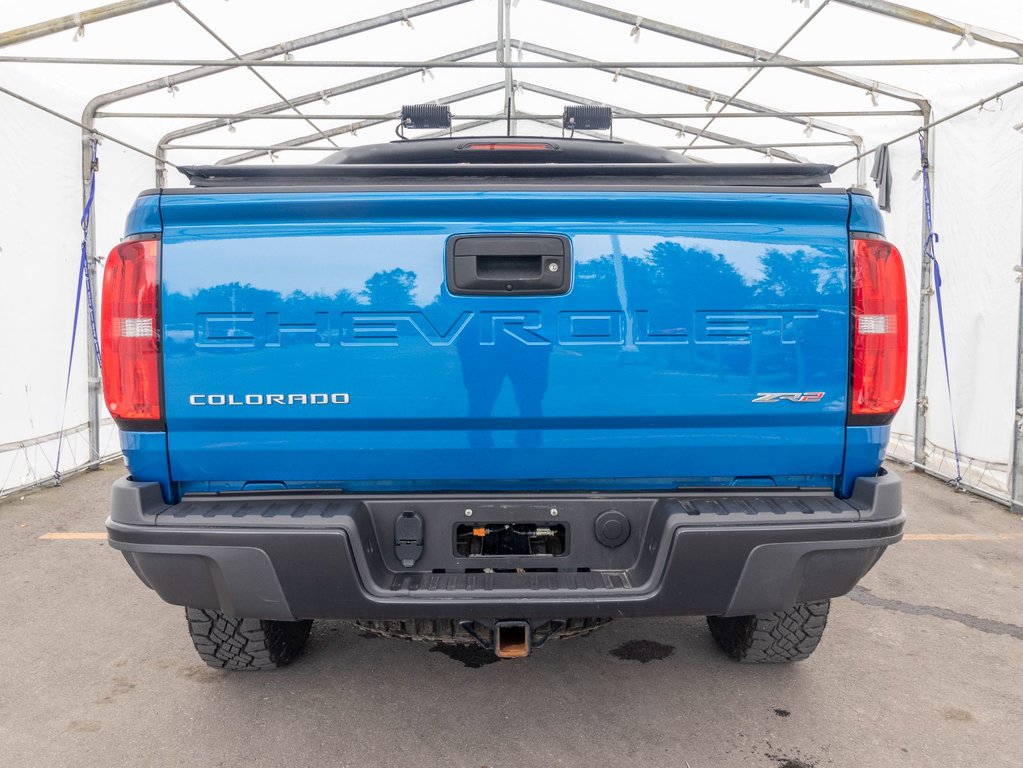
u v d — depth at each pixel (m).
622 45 7.11
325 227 1.96
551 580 2.02
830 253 2.02
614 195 1.96
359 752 2.35
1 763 2.30
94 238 6.52
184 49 6.04
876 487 2.00
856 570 2.02
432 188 1.95
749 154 9.54
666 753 2.35
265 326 1.96
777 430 2.04
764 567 1.95
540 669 2.91
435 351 1.98
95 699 2.69
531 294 1.98
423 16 6.49
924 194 6.41
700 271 1.99
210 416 1.96
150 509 1.97
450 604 1.93
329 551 1.90
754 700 2.68
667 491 2.10
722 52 6.54
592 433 2.03
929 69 5.93
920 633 3.30
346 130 8.76
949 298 6.23
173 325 1.94
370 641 3.17
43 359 6.04
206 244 1.95
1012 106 5.36
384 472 2.04
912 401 6.91
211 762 2.30
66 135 6.16
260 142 8.84
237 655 2.69
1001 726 2.53
